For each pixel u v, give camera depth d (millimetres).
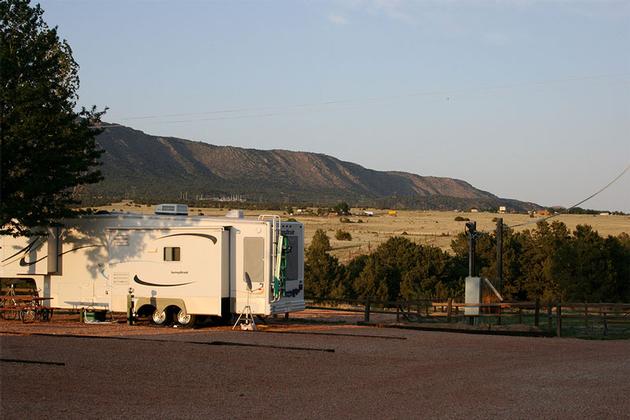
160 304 21344
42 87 22219
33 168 22562
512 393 11469
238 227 20953
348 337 18797
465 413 10047
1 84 22422
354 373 13227
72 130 23438
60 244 23094
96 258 22594
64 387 11484
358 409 10242
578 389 11844
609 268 41250
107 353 15062
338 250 73375
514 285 47812
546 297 43000
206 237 20844
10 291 23672
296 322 23156
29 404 10258
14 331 18891
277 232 20781
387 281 49469
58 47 27172
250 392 11367
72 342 16750
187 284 21031
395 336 19203
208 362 14180
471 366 14219
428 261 49844
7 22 23141
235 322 21578
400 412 10078
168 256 21328
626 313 22500
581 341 19094
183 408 10195
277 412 10023
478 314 23000
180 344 16641
